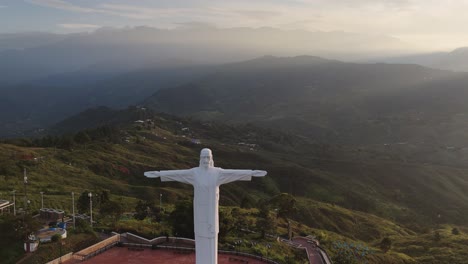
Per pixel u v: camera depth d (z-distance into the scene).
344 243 75.31
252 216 81.12
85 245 55.28
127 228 63.53
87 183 109.69
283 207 73.50
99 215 73.00
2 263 47.25
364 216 131.88
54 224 60.38
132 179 132.62
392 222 135.50
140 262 52.06
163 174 25.14
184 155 179.75
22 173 102.94
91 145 153.38
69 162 126.94
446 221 152.88
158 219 74.19
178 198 115.44
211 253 25.17
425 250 91.81
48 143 152.12
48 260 48.88
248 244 62.03
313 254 66.31
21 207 72.81
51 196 85.38
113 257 53.59
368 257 70.50
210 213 24.78
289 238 74.50
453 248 89.94
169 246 58.03
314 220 117.75
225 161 189.25
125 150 160.38
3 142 145.12
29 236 51.16
